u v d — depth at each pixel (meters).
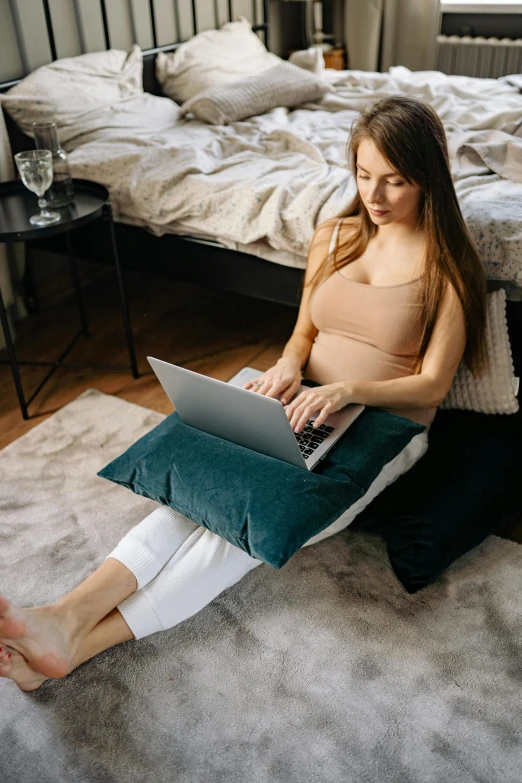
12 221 1.82
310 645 1.27
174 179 2.04
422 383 1.38
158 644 1.29
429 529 1.36
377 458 1.29
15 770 1.10
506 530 1.52
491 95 2.61
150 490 1.29
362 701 1.17
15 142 2.36
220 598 1.38
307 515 1.17
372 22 3.53
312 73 2.76
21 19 2.34
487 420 1.58
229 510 1.20
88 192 2.00
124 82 2.52
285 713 1.16
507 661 1.23
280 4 3.64
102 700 1.20
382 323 1.43
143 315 2.49
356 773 1.07
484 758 1.08
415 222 1.40
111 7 2.66
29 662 1.10
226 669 1.24
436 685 1.19
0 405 2.03
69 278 2.70
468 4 3.44
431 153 1.29
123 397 2.04
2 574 1.45
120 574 1.21
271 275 2.00
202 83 2.75
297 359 1.52
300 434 1.33
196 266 2.12
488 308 1.57
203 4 3.08
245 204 1.94
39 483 1.70
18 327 2.44
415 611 1.33
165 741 1.13
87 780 1.08
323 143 2.26
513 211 1.67
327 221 1.57
